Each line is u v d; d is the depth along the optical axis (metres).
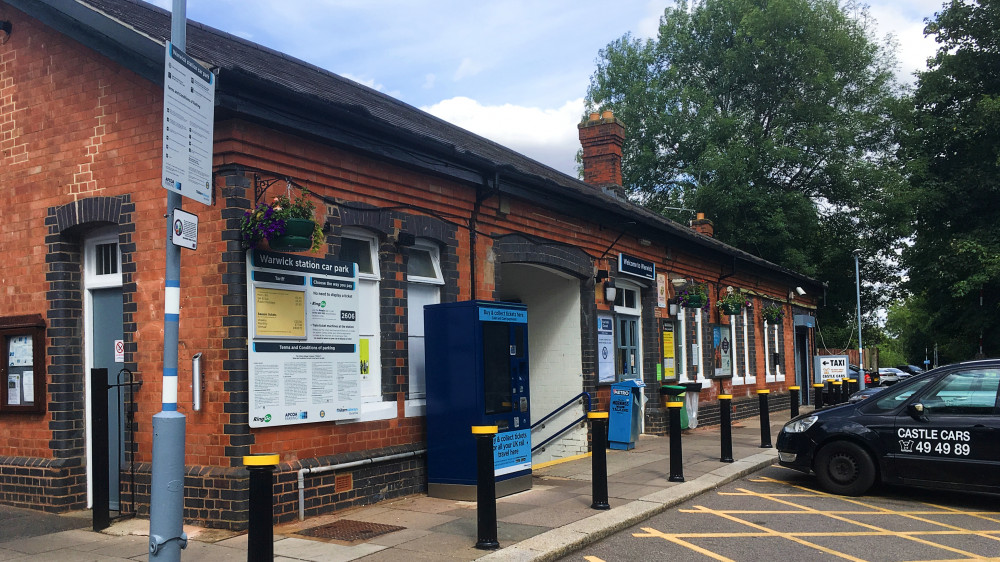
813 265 31.95
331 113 7.71
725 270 19.30
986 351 26.77
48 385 8.30
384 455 8.36
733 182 30.75
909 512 8.31
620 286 14.58
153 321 7.48
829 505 8.64
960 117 26.58
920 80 27.95
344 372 7.91
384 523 7.24
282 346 7.30
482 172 10.22
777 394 22.80
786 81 33.72
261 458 4.90
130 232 7.69
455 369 8.61
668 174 35.72
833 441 9.30
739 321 20.42
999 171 25.11
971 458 8.39
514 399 8.99
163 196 7.50
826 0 34.75
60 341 8.22
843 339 39.25
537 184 11.08
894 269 34.19
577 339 12.93
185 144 5.17
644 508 8.00
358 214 8.37
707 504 8.67
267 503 4.89
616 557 6.45
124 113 7.85
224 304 7.02
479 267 10.37
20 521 7.57
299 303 7.51
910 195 26.80
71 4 7.69
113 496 7.91
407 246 9.10
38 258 8.43
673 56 37.09
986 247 24.41
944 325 28.45
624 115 35.88
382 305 8.73
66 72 8.32
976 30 25.94
